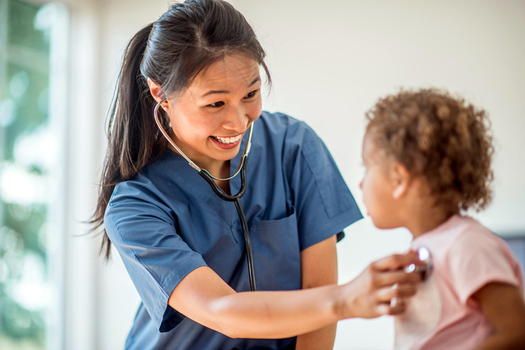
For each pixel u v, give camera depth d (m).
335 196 1.31
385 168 0.83
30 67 3.02
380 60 2.80
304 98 2.91
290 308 0.82
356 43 2.84
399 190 0.82
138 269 1.10
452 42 2.71
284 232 1.24
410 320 0.81
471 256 0.73
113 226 1.14
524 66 2.64
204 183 1.24
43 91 3.08
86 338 3.12
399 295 0.71
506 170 2.64
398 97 0.87
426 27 2.75
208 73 1.04
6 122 2.90
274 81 2.96
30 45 3.03
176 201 1.22
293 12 2.94
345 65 2.85
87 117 3.18
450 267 0.75
